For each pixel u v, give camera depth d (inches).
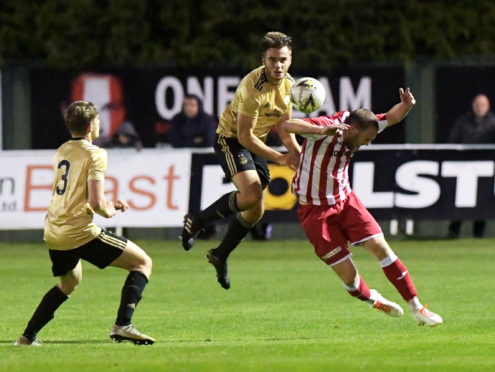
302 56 1888.5
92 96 1881.2
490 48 1925.4
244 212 969.5
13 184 1672.0
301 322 975.6
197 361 702.5
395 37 1911.9
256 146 913.5
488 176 1713.8
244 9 1915.6
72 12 1897.1
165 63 1875.0
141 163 1680.6
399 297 1139.3
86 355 746.8
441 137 1914.4
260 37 1902.1
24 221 1672.0
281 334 910.4
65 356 745.0
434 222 1786.4
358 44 1898.4
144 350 772.6
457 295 1143.0
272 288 1218.6
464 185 1708.9
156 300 1132.5
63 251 801.6
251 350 762.2
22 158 1674.5
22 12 1907.0
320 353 745.0
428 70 1909.4
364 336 884.0
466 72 1911.9
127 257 810.2
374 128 848.3
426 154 1701.5
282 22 1916.8
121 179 1674.5
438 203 1705.2
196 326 959.6
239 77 1883.6
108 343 853.8
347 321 978.1
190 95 1804.9
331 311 1043.9
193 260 1502.2
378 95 1905.8
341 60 1893.5
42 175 1676.9
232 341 860.0
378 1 1920.5
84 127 795.4
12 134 1870.1
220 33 1911.9
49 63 1868.8
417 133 1907.0
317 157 860.0
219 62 1882.4
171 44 1888.5
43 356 749.3
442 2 1946.4
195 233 976.9
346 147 857.5
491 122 1808.6
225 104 1883.6
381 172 1695.4
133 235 1771.7
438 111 1910.7
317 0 1910.7
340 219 868.6
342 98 1897.1
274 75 895.1
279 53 892.0
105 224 1669.5
